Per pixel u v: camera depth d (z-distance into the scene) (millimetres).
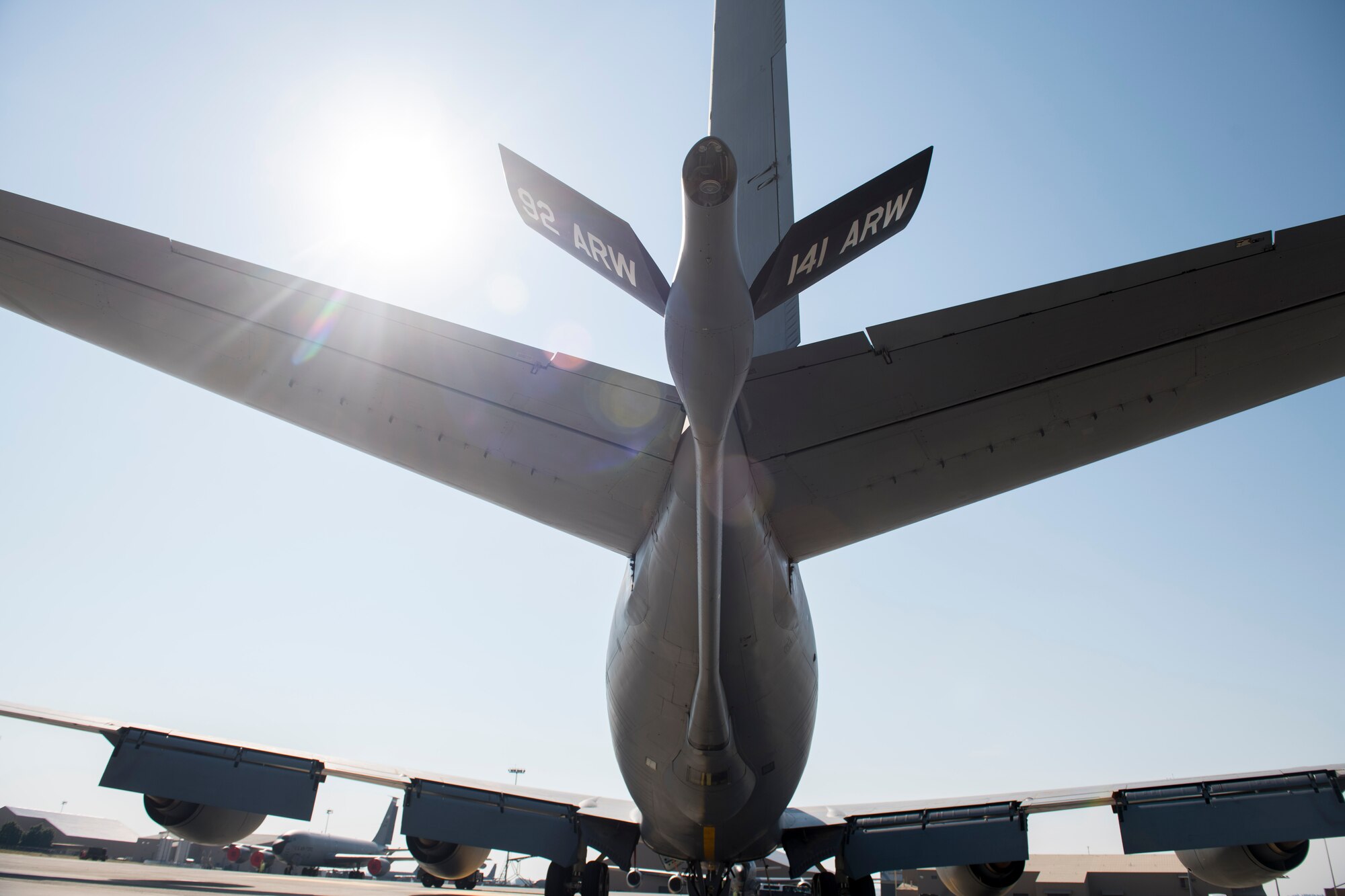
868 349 5422
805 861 10594
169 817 9469
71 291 5414
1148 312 4871
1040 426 5160
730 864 11117
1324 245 4625
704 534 4547
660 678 7316
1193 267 4805
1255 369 4738
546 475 5961
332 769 9281
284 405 5699
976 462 5352
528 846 10445
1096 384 5004
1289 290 4660
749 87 8359
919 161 3471
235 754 8977
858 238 3668
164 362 5504
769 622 6641
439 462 5922
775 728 7875
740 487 5598
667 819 9367
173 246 5477
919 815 10297
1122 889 31797
